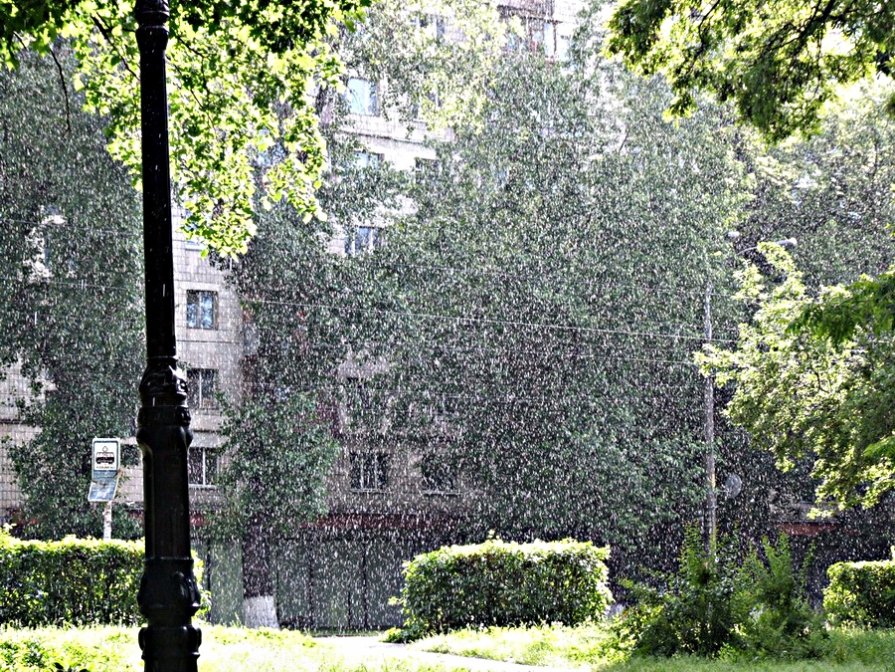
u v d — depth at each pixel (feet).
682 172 157.79
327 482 156.87
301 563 156.97
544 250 154.92
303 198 64.08
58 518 128.57
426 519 164.86
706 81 66.28
